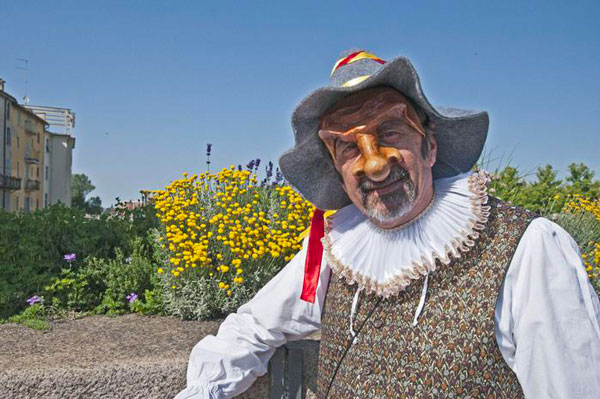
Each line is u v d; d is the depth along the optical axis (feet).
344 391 4.17
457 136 4.47
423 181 4.08
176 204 10.57
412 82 3.98
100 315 9.79
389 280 4.09
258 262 10.14
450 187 4.20
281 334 5.12
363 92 4.16
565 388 3.43
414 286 3.98
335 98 4.32
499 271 3.75
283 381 6.03
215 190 11.44
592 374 3.44
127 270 10.68
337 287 4.55
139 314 9.85
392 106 3.92
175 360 6.30
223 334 5.20
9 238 11.50
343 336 4.33
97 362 6.22
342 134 4.05
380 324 4.07
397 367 3.87
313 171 4.95
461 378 3.64
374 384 3.97
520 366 3.64
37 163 146.20
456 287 3.82
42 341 7.40
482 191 4.01
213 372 4.90
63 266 11.43
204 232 10.50
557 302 3.56
